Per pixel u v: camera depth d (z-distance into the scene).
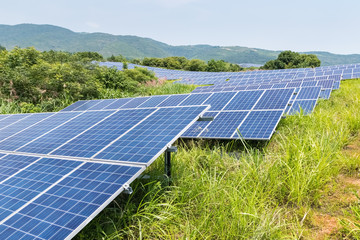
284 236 3.24
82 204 3.30
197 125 8.34
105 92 17.67
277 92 9.71
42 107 13.22
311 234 3.47
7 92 12.84
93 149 4.95
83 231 3.76
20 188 4.02
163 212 3.90
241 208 3.91
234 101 9.93
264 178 4.74
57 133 6.47
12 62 15.25
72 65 18.20
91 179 3.85
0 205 3.65
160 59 94.19
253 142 7.30
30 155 5.36
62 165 4.52
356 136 6.89
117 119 6.40
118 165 4.09
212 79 38.34
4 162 5.25
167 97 11.31
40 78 14.25
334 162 5.18
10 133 7.45
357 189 4.38
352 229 3.25
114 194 3.36
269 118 7.66
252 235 3.41
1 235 3.01
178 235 3.65
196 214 4.14
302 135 6.98
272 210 3.99
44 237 2.86
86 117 7.26
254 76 39.03
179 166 5.55
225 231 3.53
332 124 7.39
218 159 6.10
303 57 88.06
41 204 3.48
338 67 36.16
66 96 14.43
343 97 13.66
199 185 4.70
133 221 3.88
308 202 4.16
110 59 94.62
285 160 5.30
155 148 4.38
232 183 4.62
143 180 4.97
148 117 5.92
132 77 28.48
